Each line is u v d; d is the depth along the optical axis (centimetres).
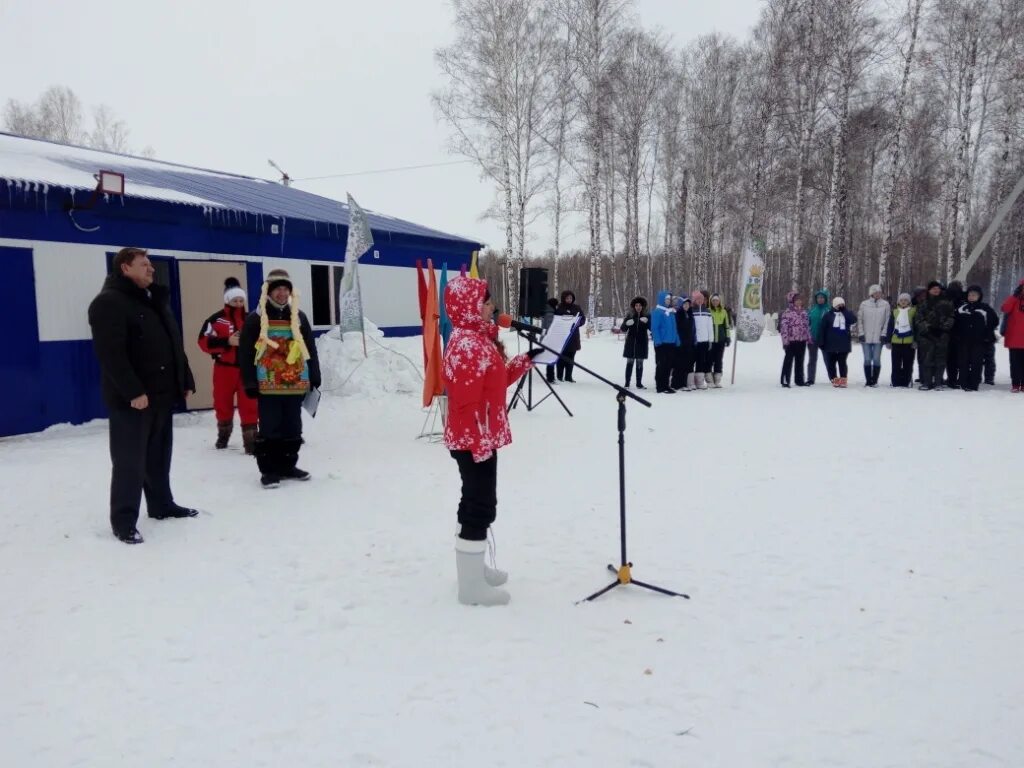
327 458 687
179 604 361
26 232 788
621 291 4484
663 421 874
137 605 360
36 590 376
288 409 588
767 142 2552
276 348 572
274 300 580
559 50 2406
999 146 2623
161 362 467
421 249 1522
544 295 1012
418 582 388
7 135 1128
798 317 1193
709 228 3020
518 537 458
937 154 2766
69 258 827
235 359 717
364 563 416
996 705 263
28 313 792
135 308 451
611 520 489
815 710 263
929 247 3925
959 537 445
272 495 558
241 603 363
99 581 389
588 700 271
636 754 238
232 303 720
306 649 315
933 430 788
